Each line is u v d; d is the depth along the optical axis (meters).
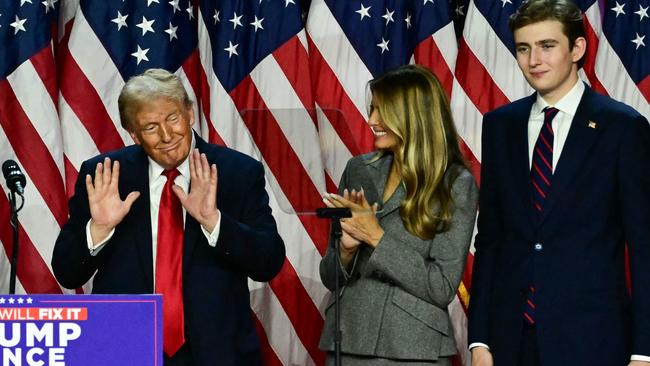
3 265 17.22
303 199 14.11
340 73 18.27
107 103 17.81
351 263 12.80
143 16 18.12
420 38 18.38
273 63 18.14
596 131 12.01
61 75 17.97
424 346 12.27
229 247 11.89
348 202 12.35
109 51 17.89
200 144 12.85
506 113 12.80
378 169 13.30
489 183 12.80
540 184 12.20
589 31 18.25
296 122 14.35
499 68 18.17
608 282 11.87
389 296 12.48
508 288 12.27
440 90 12.89
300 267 18.12
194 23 18.61
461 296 17.95
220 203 12.52
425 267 12.38
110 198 11.91
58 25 18.41
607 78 18.16
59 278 12.35
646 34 18.25
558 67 11.98
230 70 18.14
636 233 11.77
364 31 18.36
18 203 17.25
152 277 12.12
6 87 17.39
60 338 8.89
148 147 11.97
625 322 11.91
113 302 8.95
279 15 18.33
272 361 18.08
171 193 12.34
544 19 11.95
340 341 11.66
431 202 12.54
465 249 12.61
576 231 11.95
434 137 12.68
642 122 12.01
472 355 12.62
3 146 17.25
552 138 12.28
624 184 11.84
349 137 14.38
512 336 12.16
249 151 17.97
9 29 17.58
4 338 8.81
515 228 12.28
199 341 11.94
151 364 8.95
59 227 17.33
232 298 12.28
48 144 17.36
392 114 12.66
